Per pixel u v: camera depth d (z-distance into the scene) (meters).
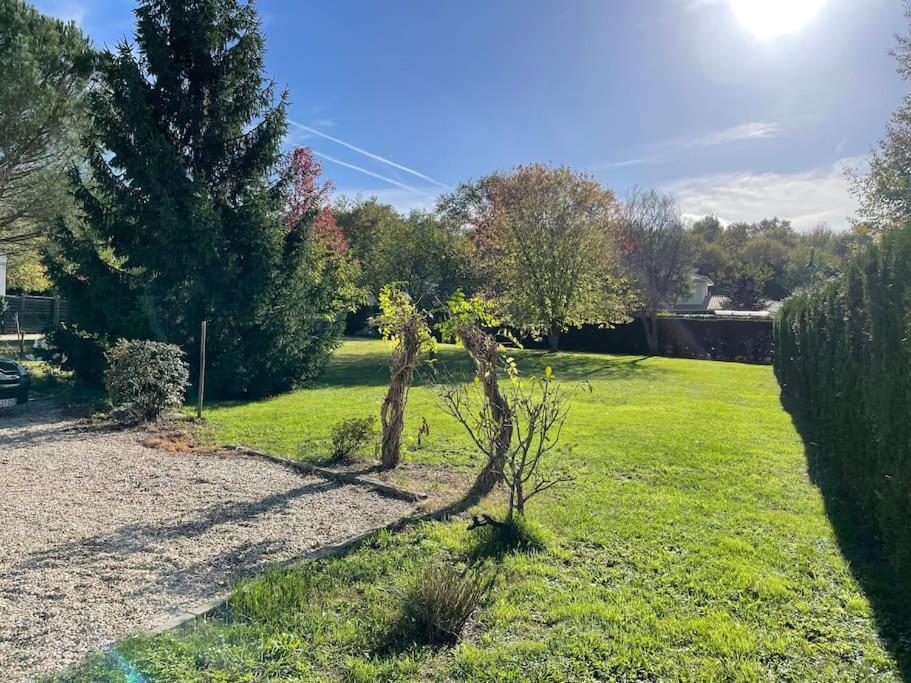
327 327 13.12
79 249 10.90
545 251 20.30
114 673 2.49
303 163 19.19
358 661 2.62
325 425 8.27
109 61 10.67
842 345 5.81
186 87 11.53
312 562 3.65
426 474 5.84
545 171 20.58
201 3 10.98
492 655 2.68
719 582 3.44
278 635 2.80
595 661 2.65
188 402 10.77
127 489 5.35
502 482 5.32
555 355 22.23
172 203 10.39
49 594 3.31
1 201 15.95
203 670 2.54
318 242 17.42
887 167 13.93
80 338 11.55
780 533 4.28
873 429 4.26
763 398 12.05
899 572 3.33
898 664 2.64
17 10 14.62
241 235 11.16
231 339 11.45
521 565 3.64
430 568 3.28
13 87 14.06
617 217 23.45
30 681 2.49
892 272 4.03
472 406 7.80
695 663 2.64
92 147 10.78
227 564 3.75
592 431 7.90
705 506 4.84
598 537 4.12
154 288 10.92
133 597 3.30
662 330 25.52
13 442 7.18
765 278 49.28
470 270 27.36
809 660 2.68
